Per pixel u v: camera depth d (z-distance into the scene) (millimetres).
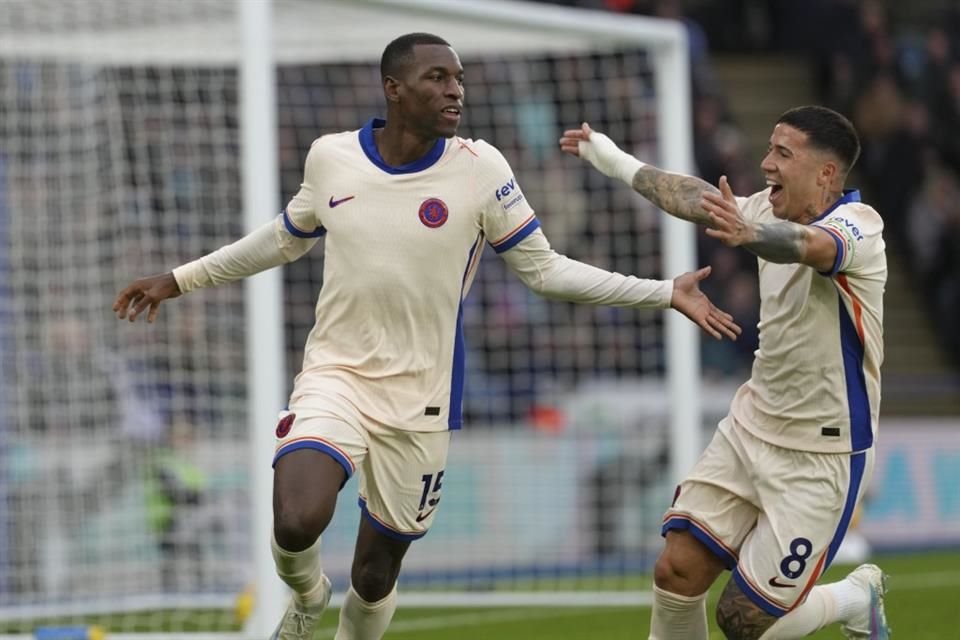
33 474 38719
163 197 43094
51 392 39281
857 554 45906
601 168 20391
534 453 47031
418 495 19922
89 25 36469
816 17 69938
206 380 42344
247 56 31406
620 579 44312
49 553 38656
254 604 31281
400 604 38031
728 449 20031
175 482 39781
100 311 41562
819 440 19266
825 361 19125
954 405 61906
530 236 19922
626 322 51375
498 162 19766
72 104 41812
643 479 47844
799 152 19172
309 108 50031
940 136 67500
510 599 38438
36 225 40312
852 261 18641
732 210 18000
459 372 20016
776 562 19328
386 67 19422
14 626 34938
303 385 19656
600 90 54031
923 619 32031
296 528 18438
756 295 56094
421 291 19484
